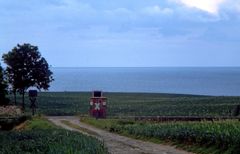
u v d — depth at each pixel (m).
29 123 65.62
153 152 32.47
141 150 33.69
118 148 34.97
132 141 40.91
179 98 140.25
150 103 120.44
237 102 109.38
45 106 115.12
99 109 70.25
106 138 43.94
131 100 136.50
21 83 108.69
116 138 44.06
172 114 82.81
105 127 55.75
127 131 48.22
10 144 30.84
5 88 104.31
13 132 44.06
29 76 109.56
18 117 72.94
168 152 32.50
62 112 94.69
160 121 61.41
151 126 45.12
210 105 100.31
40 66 110.69
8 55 108.50
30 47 109.44
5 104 103.88
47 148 25.59
